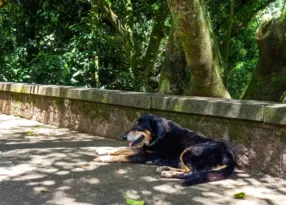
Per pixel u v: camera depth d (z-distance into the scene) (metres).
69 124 6.94
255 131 4.30
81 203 3.20
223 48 9.34
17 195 3.36
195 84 5.74
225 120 4.58
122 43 10.85
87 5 11.89
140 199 3.35
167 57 6.81
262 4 11.11
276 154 4.09
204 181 3.89
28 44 12.13
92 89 6.67
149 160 4.57
